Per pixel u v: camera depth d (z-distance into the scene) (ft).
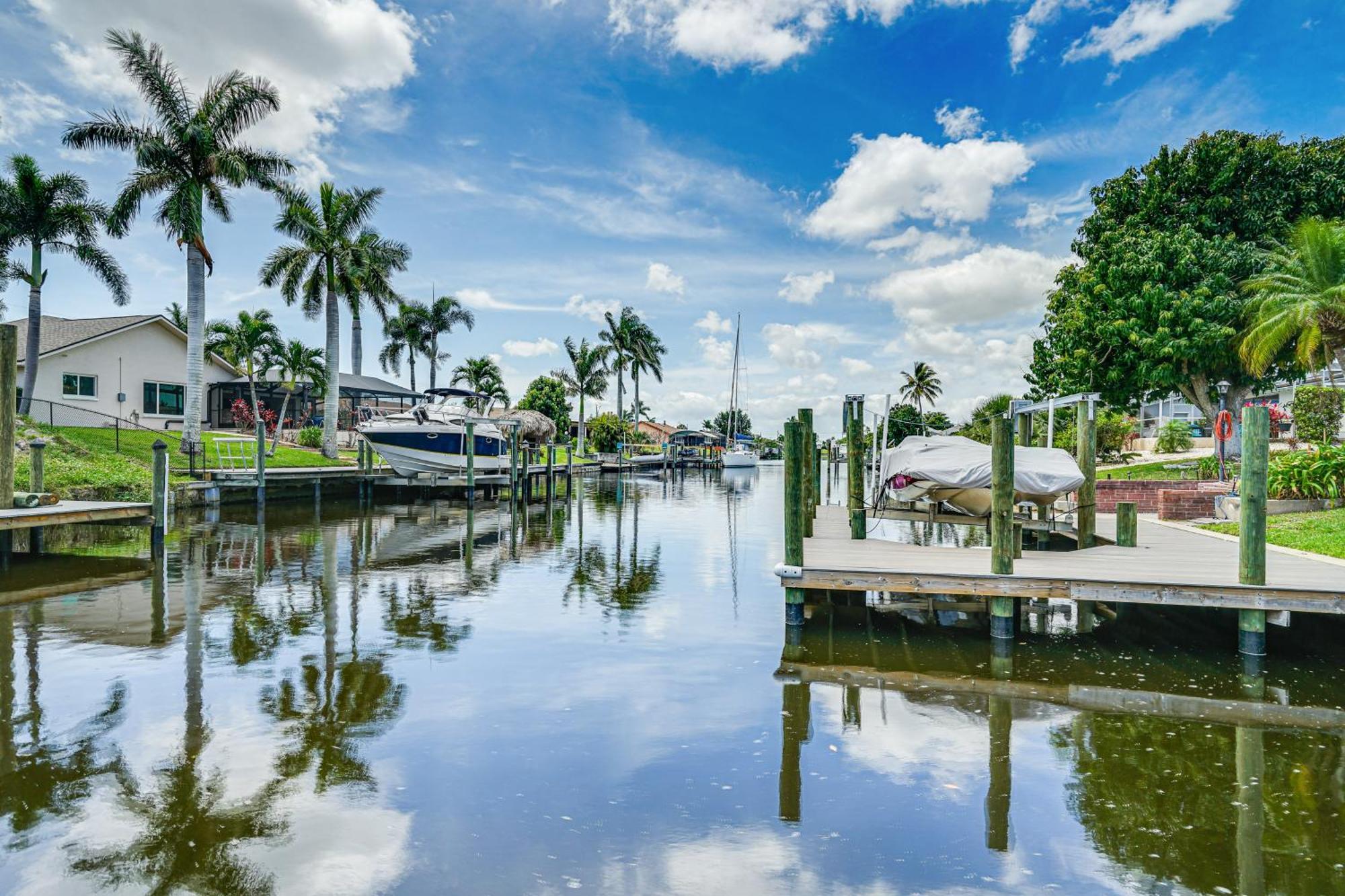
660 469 209.67
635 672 22.95
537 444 128.06
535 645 25.80
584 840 13.12
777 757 16.78
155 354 107.45
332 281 106.83
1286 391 101.14
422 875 11.95
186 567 40.63
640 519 73.72
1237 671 23.82
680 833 13.38
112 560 42.60
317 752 16.57
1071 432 87.51
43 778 15.19
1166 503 51.85
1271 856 12.80
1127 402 84.74
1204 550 35.01
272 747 16.84
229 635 26.61
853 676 23.13
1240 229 77.00
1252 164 76.95
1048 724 19.04
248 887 11.59
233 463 84.84
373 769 15.76
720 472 204.44
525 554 48.42
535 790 14.96
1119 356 77.20
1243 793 15.16
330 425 106.22
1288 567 29.27
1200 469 68.74
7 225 84.48
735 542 56.18
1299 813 14.32
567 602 33.17
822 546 35.68
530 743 17.26
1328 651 26.03
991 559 28.58
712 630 28.53
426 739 17.43
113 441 84.17
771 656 25.20
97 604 31.27
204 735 17.43
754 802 14.60
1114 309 76.64
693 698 20.67
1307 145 79.05
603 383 211.20
